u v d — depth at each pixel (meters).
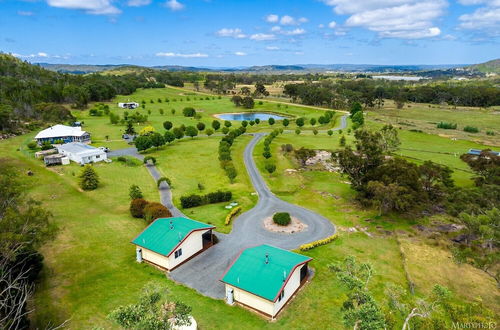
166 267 36.00
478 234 39.88
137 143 85.50
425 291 33.53
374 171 54.81
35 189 59.22
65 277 34.09
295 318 29.31
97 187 62.53
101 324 27.58
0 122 102.81
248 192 62.41
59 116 129.38
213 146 97.19
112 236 43.41
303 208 55.22
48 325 27.11
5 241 24.86
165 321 20.08
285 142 103.94
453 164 80.62
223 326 28.05
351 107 177.38
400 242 43.69
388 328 22.23
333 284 34.47
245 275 31.42
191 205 54.06
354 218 51.41
